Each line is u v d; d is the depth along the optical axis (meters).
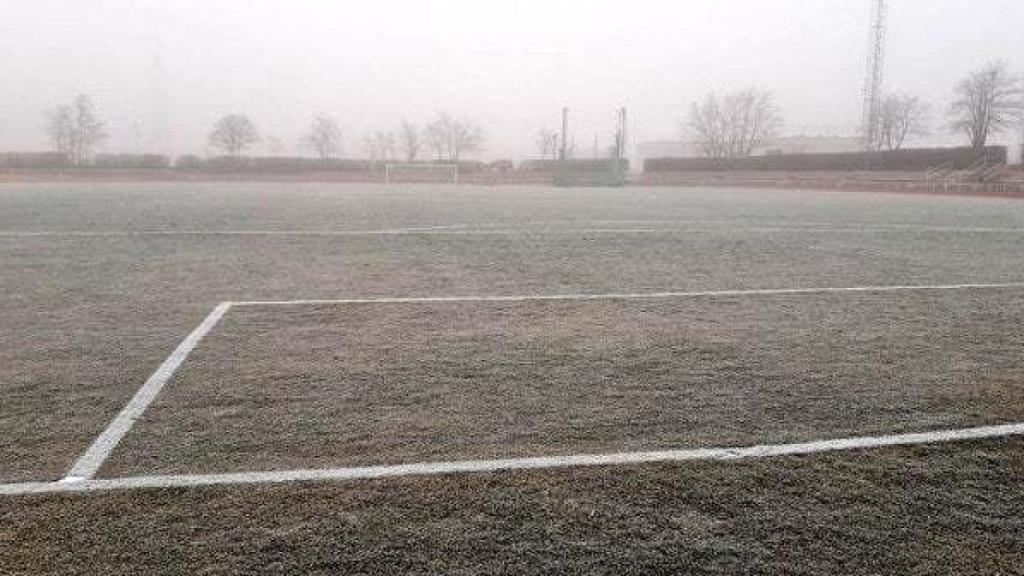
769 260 12.18
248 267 10.92
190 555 2.82
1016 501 3.36
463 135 102.06
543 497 3.34
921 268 11.31
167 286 9.13
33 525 3.05
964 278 10.30
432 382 5.10
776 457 3.83
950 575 2.74
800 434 4.16
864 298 8.63
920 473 3.65
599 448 3.93
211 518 3.12
